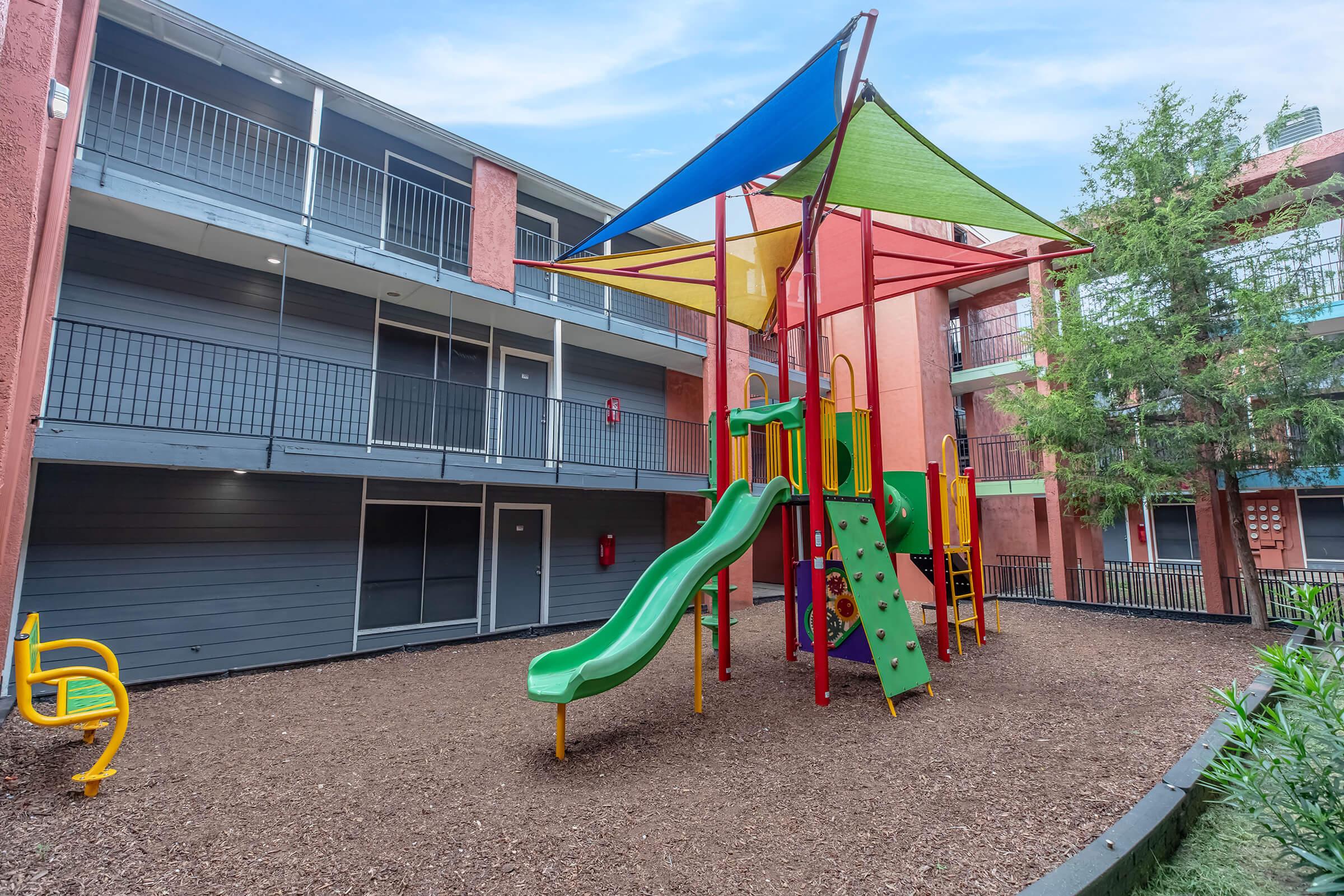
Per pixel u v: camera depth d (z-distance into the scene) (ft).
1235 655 21.29
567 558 34.17
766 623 30.55
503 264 29.30
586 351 36.17
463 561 30.09
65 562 19.77
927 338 41.57
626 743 13.57
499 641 26.89
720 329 20.49
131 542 20.99
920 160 14.70
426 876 8.23
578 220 37.11
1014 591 40.47
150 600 21.20
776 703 16.57
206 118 23.88
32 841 9.30
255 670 21.06
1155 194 27.45
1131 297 26.73
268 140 25.05
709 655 22.77
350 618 25.77
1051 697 16.78
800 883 7.95
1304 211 26.23
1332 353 23.26
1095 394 28.27
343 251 23.77
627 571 36.91
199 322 23.07
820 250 24.25
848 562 16.74
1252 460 25.64
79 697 13.08
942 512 23.43
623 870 8.32
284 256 22.89
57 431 17.78
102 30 21.84
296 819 9.98
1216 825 10.06
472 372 31.22
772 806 10.27
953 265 21.67
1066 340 28.32
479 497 30.83
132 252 21.88
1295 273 25.27
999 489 38.55
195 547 22.24
